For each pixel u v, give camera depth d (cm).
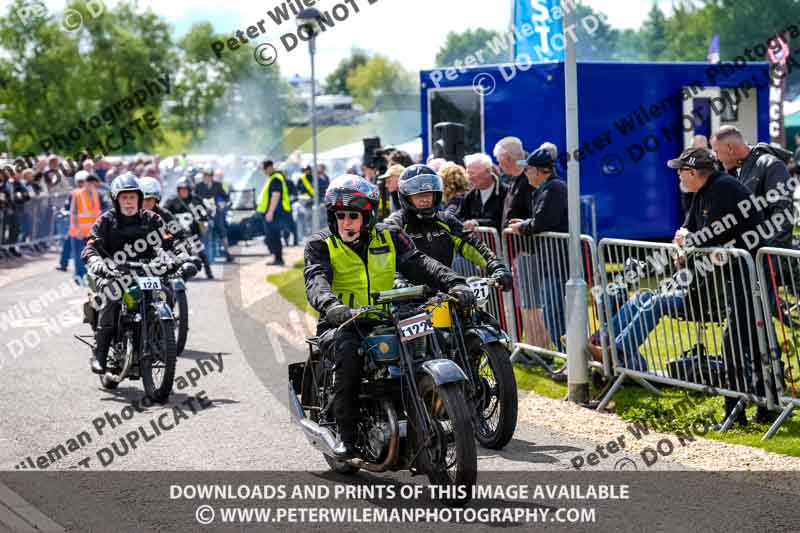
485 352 1620
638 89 3556
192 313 3275
